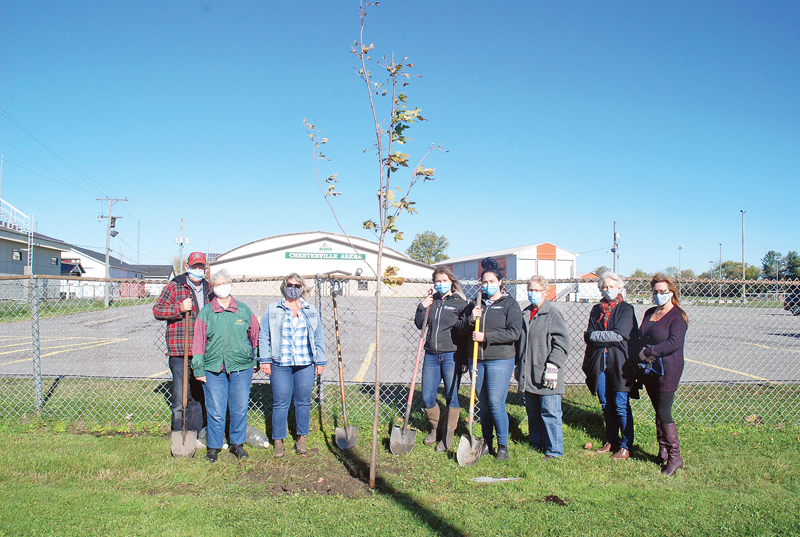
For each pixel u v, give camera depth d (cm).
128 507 356
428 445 505
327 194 389
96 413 575
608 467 447
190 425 493
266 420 563
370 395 655
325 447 493
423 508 363
